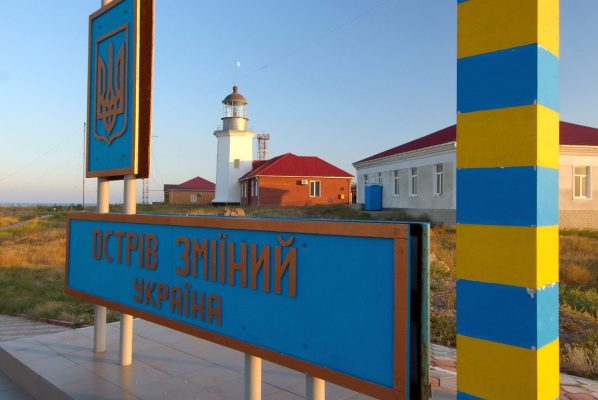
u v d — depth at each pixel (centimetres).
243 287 275
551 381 177
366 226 207
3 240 2061
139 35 415
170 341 512
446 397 366
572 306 695
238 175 3919
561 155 1748
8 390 439
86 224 452
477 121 187
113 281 409
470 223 188
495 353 179
